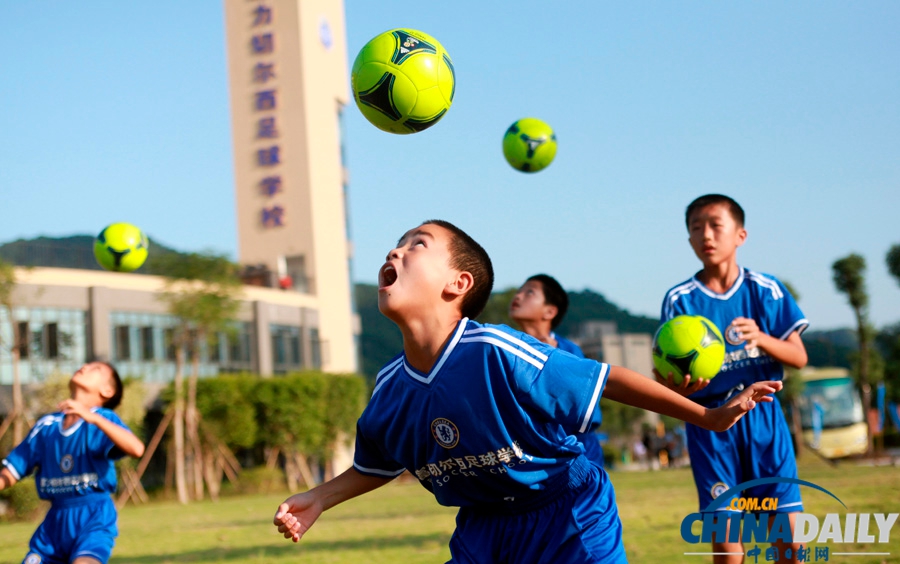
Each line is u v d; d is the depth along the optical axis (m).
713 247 4.70
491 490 2.93
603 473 3.10
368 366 120.44
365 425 3.06
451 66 4.33
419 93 4.19
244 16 45.50
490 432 2.78
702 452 4.68
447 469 2.93
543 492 2.94
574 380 2.72
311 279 43.00
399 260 2.82
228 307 27.73
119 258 7.85
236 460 31.84
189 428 27.94
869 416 29.45
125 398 26.33
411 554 7.51
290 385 31.02
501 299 40.00
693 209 4.79
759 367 4.70
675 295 4.85
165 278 27.47
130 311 31.23
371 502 17.58
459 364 2.77
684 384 3.88
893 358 37.84
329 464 34.09
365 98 4.27
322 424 31.98
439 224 2.91
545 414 2.77
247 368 36.94
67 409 4.88
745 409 2.70
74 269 29.89
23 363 27.36
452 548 3.11
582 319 135.75
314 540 9.35
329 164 45.50
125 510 22.41
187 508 20.97
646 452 39.50
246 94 45.06
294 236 43.69
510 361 2.73
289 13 44.94
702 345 3.84
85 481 5.01
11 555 9.47
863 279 29.45
